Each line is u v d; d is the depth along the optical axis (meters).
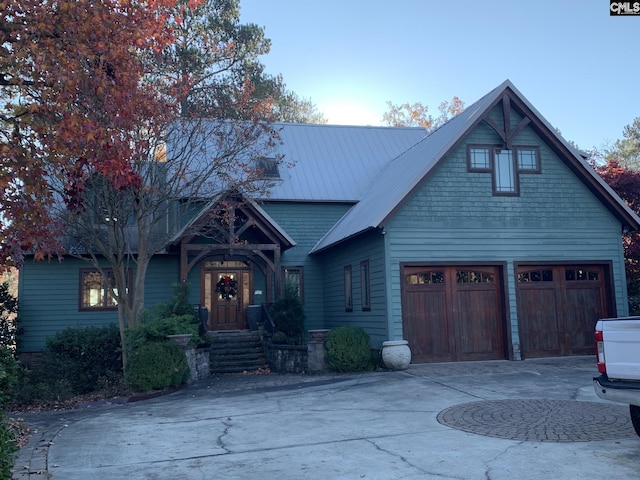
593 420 8.66
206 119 17.66
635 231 18.47
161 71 16.41
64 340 17.38
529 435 7.88
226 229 20.34
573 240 17.56
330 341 15.86
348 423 9.16
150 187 15.45
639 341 6.77
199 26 26.44
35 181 8.61
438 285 16.72
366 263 17.89
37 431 9.73
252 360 19.17
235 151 17.34
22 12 9.27
